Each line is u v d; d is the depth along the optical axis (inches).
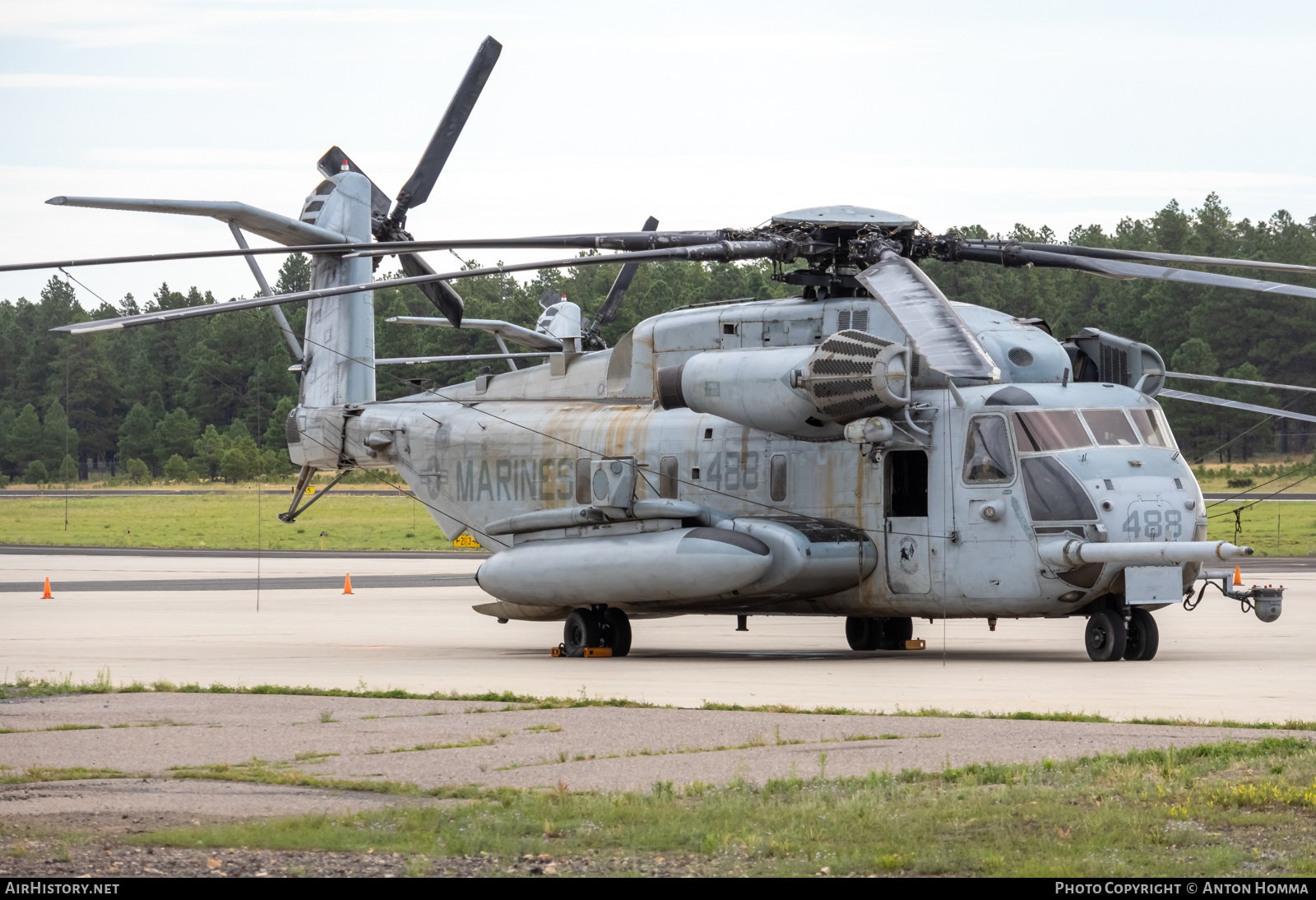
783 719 1266.0
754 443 1994.3
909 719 1255.5
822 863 766.5
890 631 2092.8
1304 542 5369.1
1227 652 1904.5
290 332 2544.3
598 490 1998.0
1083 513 1743.4
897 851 775.1
